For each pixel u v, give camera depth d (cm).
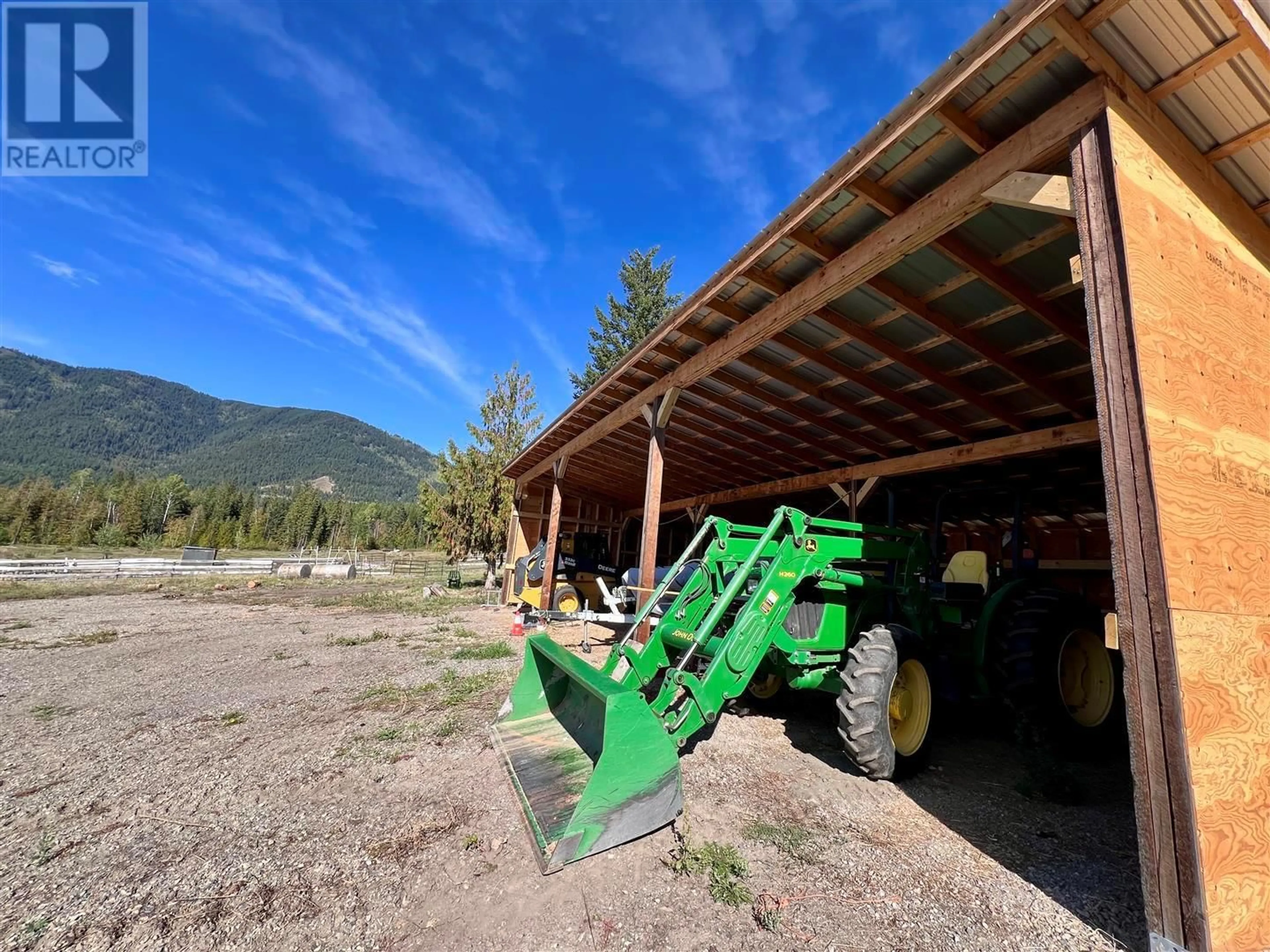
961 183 271
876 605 427
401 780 319
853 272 338
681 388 565
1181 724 170
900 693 369
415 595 1534
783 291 402
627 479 1156
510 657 666
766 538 339
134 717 434
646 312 2420
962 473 677
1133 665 182
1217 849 169
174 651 701
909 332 430
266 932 194
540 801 279
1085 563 693
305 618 1036
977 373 470
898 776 344
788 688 487
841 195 313
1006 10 206
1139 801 178
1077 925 206
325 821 272
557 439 917
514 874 230
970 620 459
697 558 511
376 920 202
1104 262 204
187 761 345
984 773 360
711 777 336
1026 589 442
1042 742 378
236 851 246
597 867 236
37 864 234
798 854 252
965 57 225
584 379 2531
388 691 505
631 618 619
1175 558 182
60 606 1167
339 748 367
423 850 247
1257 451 235
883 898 221
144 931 193
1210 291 234
